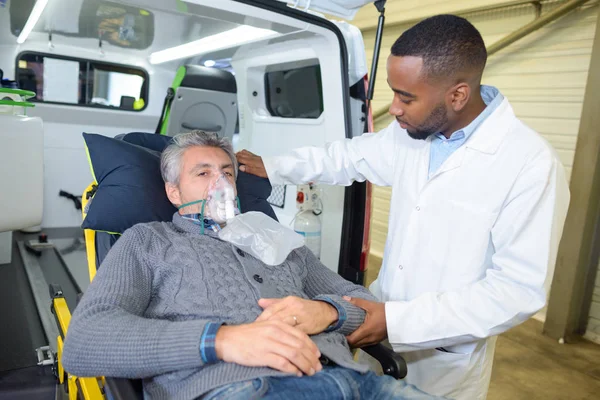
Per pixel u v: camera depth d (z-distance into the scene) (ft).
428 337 4.62
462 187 4.79
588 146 10.28
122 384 3.79
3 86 7.04
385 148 5.95
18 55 11.03
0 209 6.43
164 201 5.92
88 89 12.16
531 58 11.73
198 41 10.21
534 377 9.49
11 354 6.67
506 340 11.09
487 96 5.03
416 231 5.12
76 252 11.05
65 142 12.28
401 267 5.26
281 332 3.87
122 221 5.58
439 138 5.16
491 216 4.62
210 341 3.67
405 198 5.34
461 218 4.79
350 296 5.30
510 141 4.61
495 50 12.01
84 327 3.81
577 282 10.91
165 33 9.89
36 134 6.66
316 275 5.67
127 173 5.80
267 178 6.68
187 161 5.41
